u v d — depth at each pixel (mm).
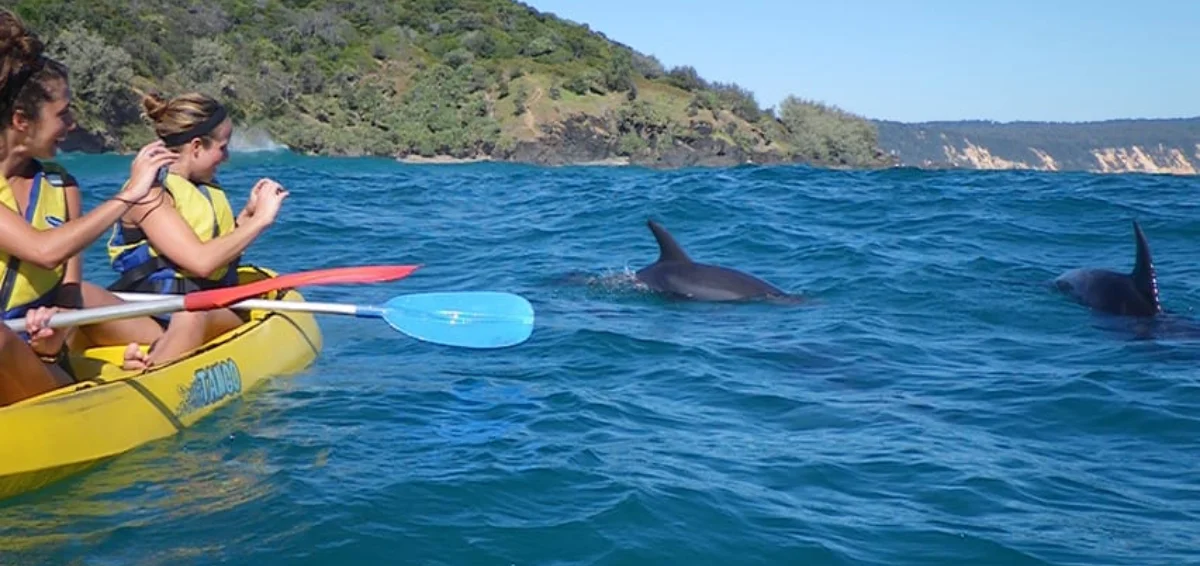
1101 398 6297
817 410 6059
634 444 5250
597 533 4148
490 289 9672
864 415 5980
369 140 59844
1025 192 16281
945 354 7516
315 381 6363
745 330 8148
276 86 60812
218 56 58562
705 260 11367
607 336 7621
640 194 16672
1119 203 14594
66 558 3920
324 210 14992
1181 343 7793
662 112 68812
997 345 7805
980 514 4523
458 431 5375
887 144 147250
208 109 6188
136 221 6031
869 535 4273
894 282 10016
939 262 10930
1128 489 4887
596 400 6020
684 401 6164
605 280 10055
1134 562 4078
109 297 5824
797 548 4121
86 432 4879
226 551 3967
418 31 75312
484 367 6797
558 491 4543
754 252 11711
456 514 4281
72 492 4570
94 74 49656
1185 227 12836
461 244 12312
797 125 73625
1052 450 5449
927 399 6344
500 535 4113
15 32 4930
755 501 4551
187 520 4246
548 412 5746
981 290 9656
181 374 5605
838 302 9328
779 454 5215
